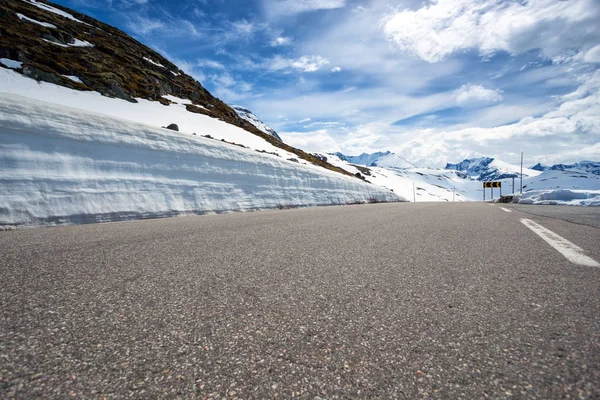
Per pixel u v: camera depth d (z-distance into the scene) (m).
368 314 1.11
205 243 2.60
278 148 33.06
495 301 1.21
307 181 13.59
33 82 24.27
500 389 0.69
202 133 27.75
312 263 1.89
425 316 1.08
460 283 1.46
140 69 40.84
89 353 0.84
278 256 2.10
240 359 0.83
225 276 1.60
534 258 1.96
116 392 0.69
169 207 6.36
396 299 1.25
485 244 2.50
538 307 1.14
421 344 0.89
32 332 0.94
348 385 0.72
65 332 0.95
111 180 5.56
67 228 3.75
